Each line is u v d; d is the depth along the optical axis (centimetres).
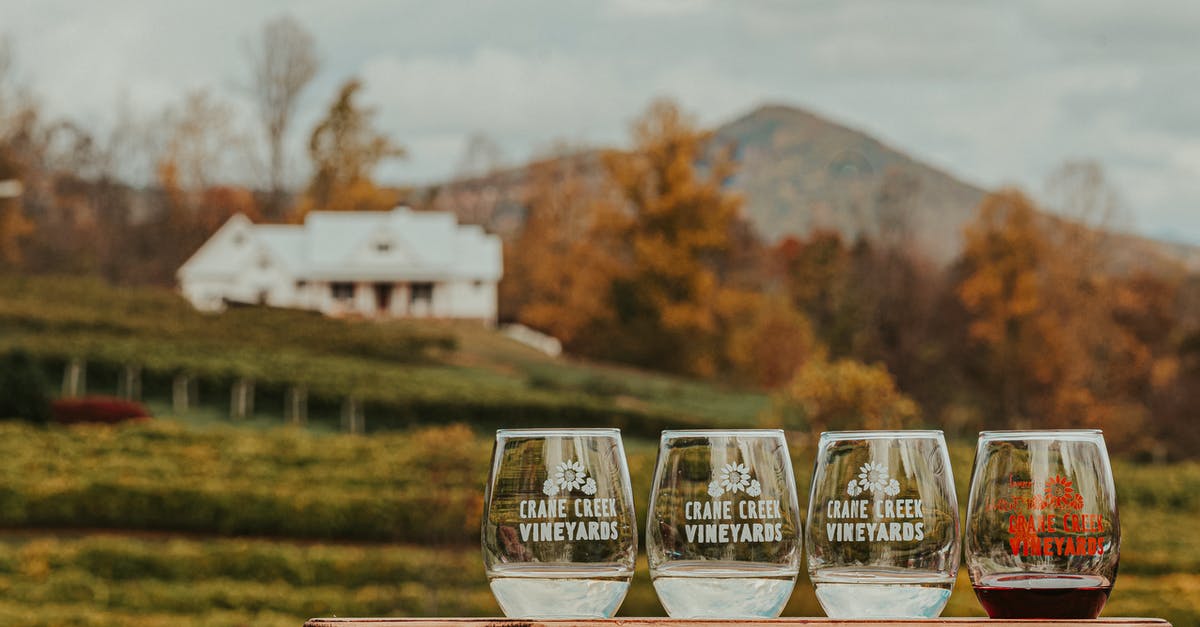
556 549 191
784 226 16200
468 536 2089
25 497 2419
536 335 7644
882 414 2292
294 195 9094
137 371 4641
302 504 2436
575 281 7681
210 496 2455
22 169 8112
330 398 4572
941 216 15550
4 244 7925
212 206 8850
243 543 2239
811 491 198
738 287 8131
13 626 1662
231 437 3119
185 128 8888
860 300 7181
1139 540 2519
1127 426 6341
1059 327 6675
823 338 7306
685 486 194
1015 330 6750
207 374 4647
